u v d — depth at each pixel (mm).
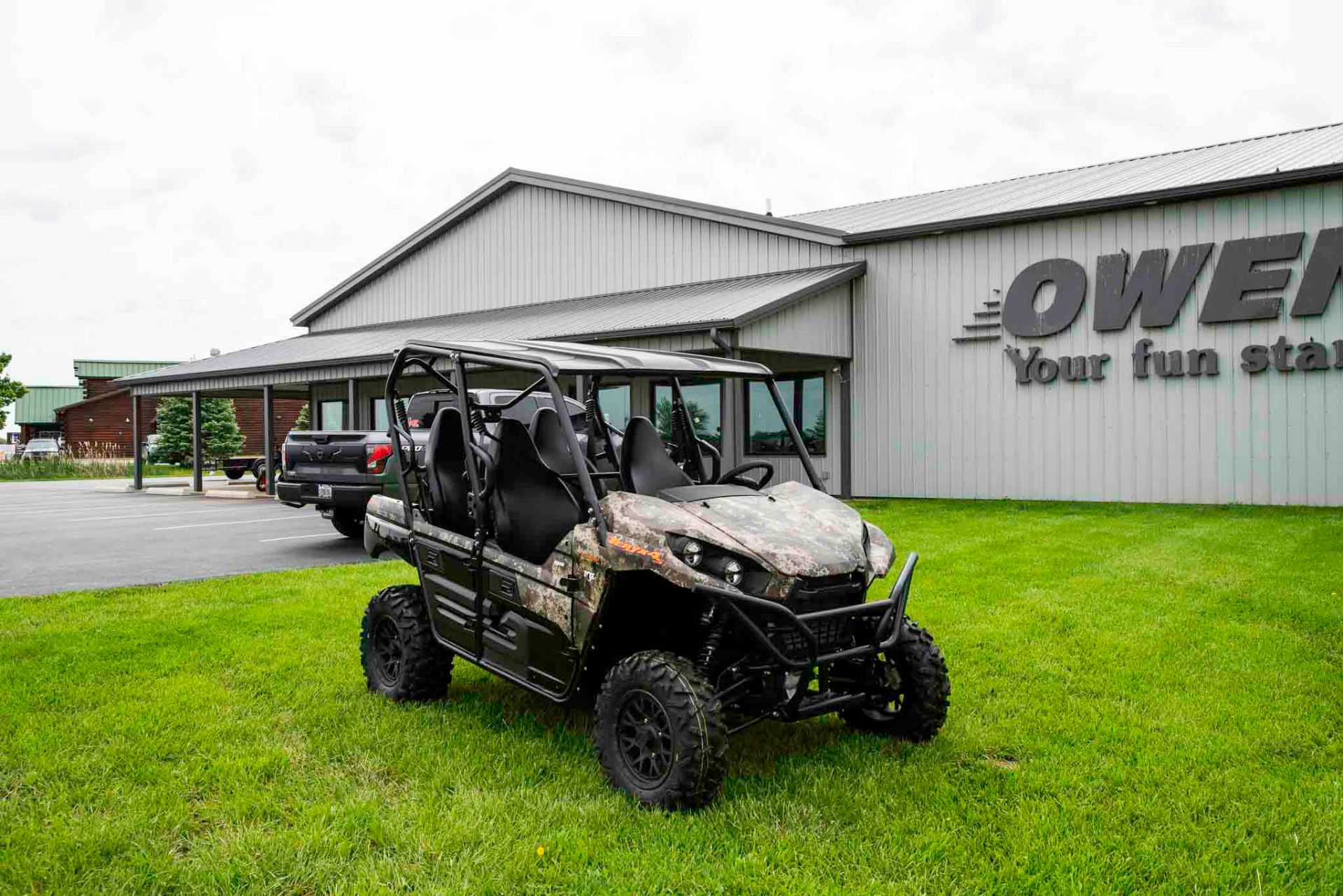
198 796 3709
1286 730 4285
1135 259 14062
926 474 16172
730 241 18422
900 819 3412
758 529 3752
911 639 4211
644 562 3568
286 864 3094
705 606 3822
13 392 41062
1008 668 5336
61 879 3023
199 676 5328
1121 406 14273
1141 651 5637
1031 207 14719
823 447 17328
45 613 7059
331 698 4953
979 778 3799
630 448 4320
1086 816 3438
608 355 4465
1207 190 13227
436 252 24422
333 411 24719
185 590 8055
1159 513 12781
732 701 3654
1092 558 8898
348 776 3889
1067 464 14773
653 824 3371
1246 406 13281
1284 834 3262
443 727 4465
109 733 4363
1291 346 12906
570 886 2963
